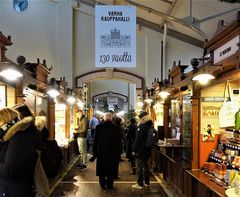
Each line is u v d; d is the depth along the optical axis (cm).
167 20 1229
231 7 777
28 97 654
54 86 886
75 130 1212
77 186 789
